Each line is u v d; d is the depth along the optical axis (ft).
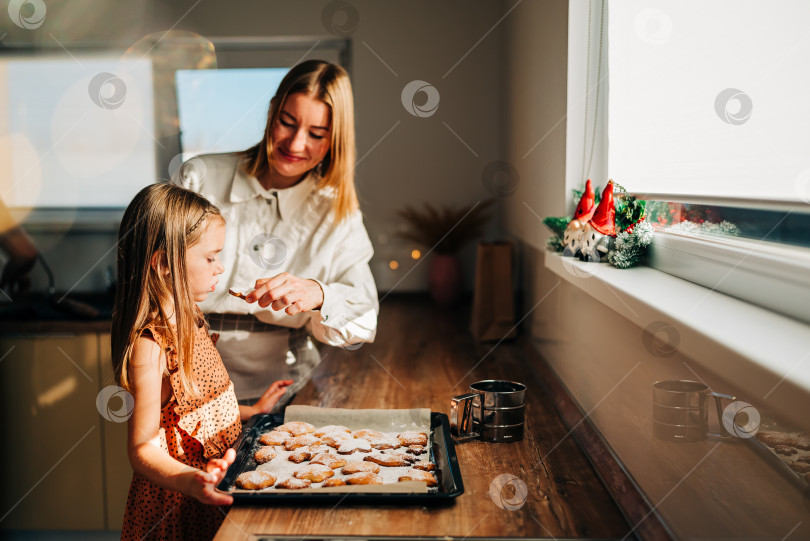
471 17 10.78
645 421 3.11
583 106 5.08
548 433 3.99
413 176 11.04
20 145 10.50
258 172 4.91
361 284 4.89
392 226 11.10
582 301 4.48
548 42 5.94
